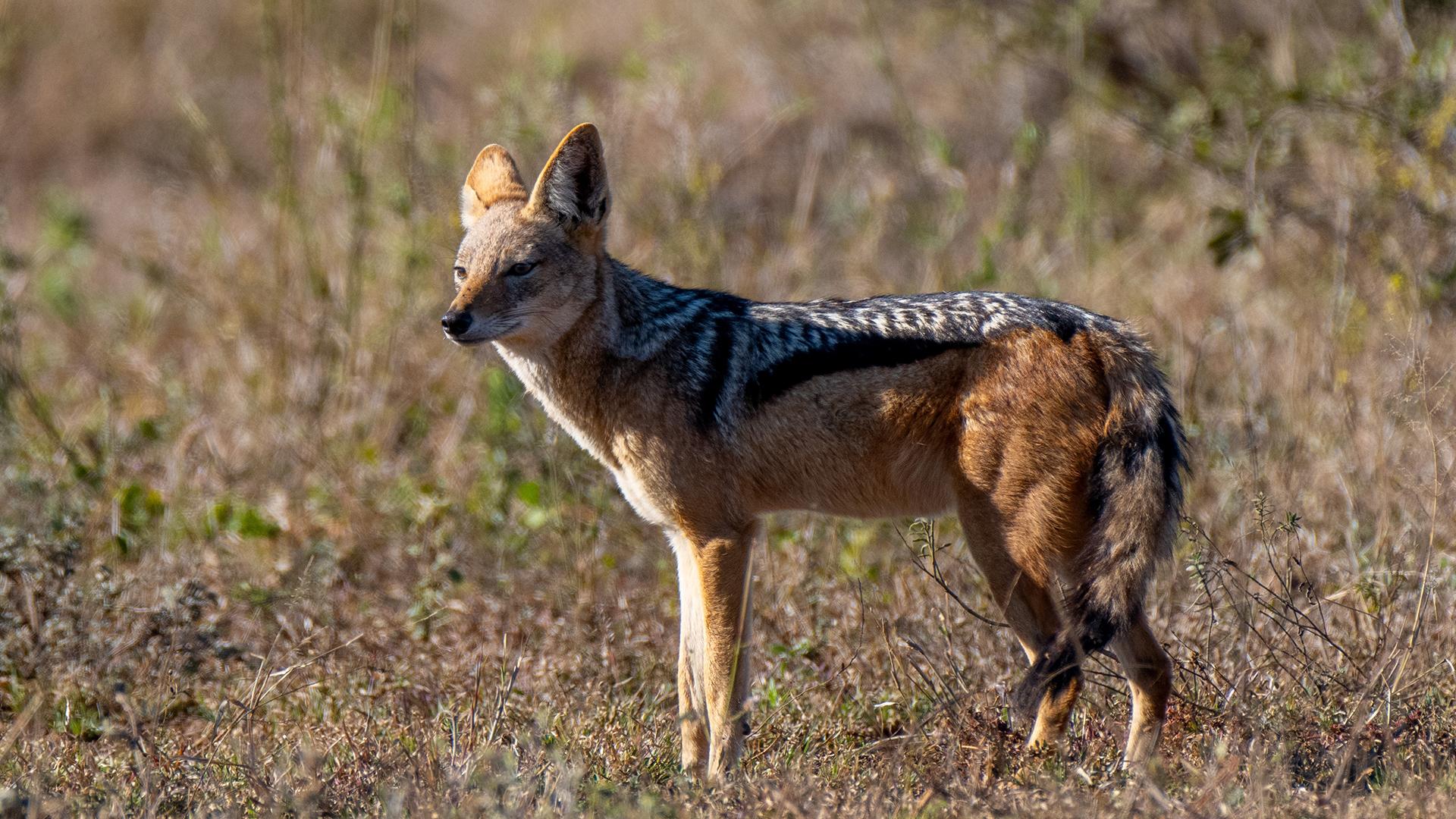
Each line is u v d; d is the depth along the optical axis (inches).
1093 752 366.3
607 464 421.7
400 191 677.9
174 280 765.3
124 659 442.0
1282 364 586.9
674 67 787.4
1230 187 720.3
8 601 456.8
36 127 1104.2
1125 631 368.8
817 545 498.0
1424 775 330.6
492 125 689.0
